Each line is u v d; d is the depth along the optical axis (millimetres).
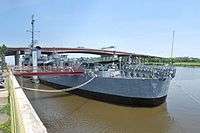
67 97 41500
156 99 33062
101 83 37625
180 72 123125
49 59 60125
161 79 32750
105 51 100812
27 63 69000
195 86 62094
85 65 48688
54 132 23156
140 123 26484
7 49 101375
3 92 37406
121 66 42969
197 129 24531
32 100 38531
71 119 27641
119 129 24500
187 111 32281
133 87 33188
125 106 34375
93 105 35219
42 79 60031
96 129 24219
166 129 24594
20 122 5785
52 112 30625
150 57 86188
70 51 100938
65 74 42281
